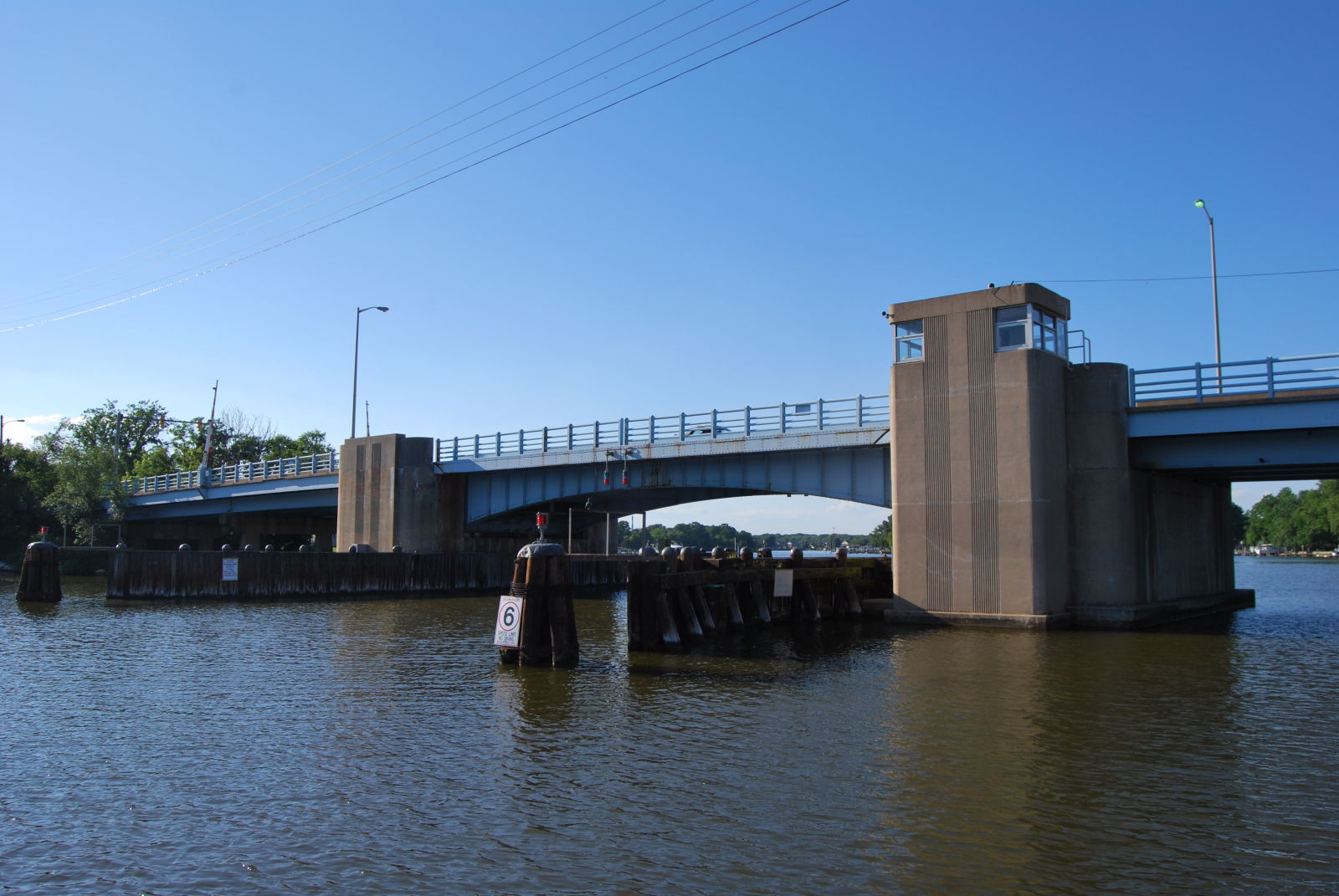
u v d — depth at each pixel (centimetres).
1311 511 15825
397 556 5269
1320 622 3553
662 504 6038
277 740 1659
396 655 2719
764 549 3812
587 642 3105
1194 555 4000
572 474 5422
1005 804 1286
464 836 1165
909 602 3475
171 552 4562
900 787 1358
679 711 1886
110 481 8719
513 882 1027
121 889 1014
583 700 2006
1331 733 1683
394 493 6022
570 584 2550
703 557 3278
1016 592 3241
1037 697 2017
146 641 3059
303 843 1143
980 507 3325
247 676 2344
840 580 3881
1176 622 3525
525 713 1877
